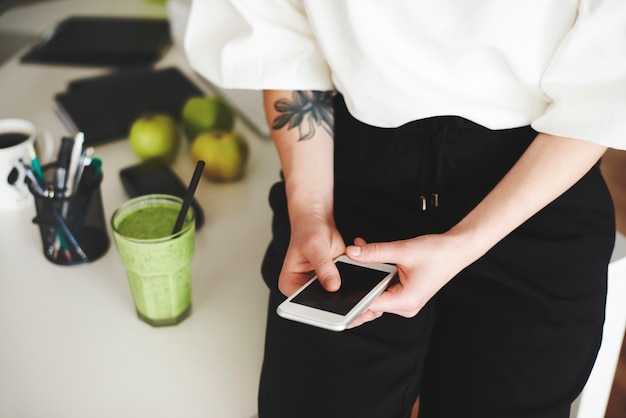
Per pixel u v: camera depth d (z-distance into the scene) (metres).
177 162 1.45
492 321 0.91
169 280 1.02
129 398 0.96
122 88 1.61
